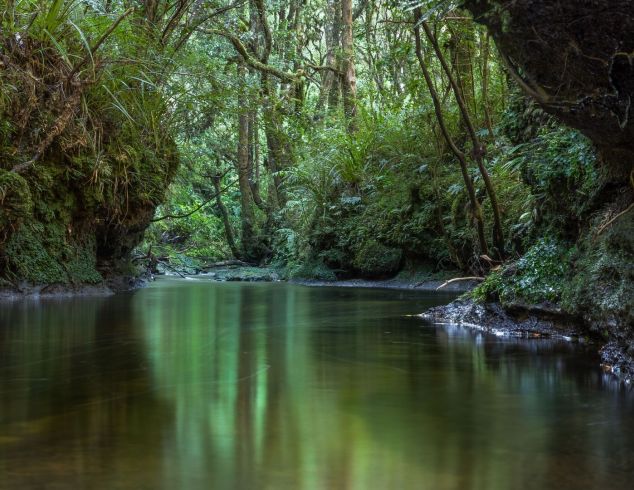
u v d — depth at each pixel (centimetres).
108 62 543
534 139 459
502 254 532
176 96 749
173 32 834
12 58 507
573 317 369
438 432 176
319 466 146
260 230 1566
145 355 300
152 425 178
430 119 727
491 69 770
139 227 823
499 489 133
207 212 1788
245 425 179
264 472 142
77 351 310
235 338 366
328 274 1094
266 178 1877
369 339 370
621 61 251
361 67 1712
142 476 138
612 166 337
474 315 452
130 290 832
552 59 267
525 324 413
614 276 318
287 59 1524
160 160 764
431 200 880
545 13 249
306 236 1166
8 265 611
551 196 412
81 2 581
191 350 318
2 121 509
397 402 211
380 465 147
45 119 544
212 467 144
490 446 163
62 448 157
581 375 263
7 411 193
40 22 507
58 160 635
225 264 1538
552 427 182
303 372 263
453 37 636
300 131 1220
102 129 635
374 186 1036
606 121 282
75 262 693
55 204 648
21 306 545
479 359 303
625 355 282
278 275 1270
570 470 146
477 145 516
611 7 234
